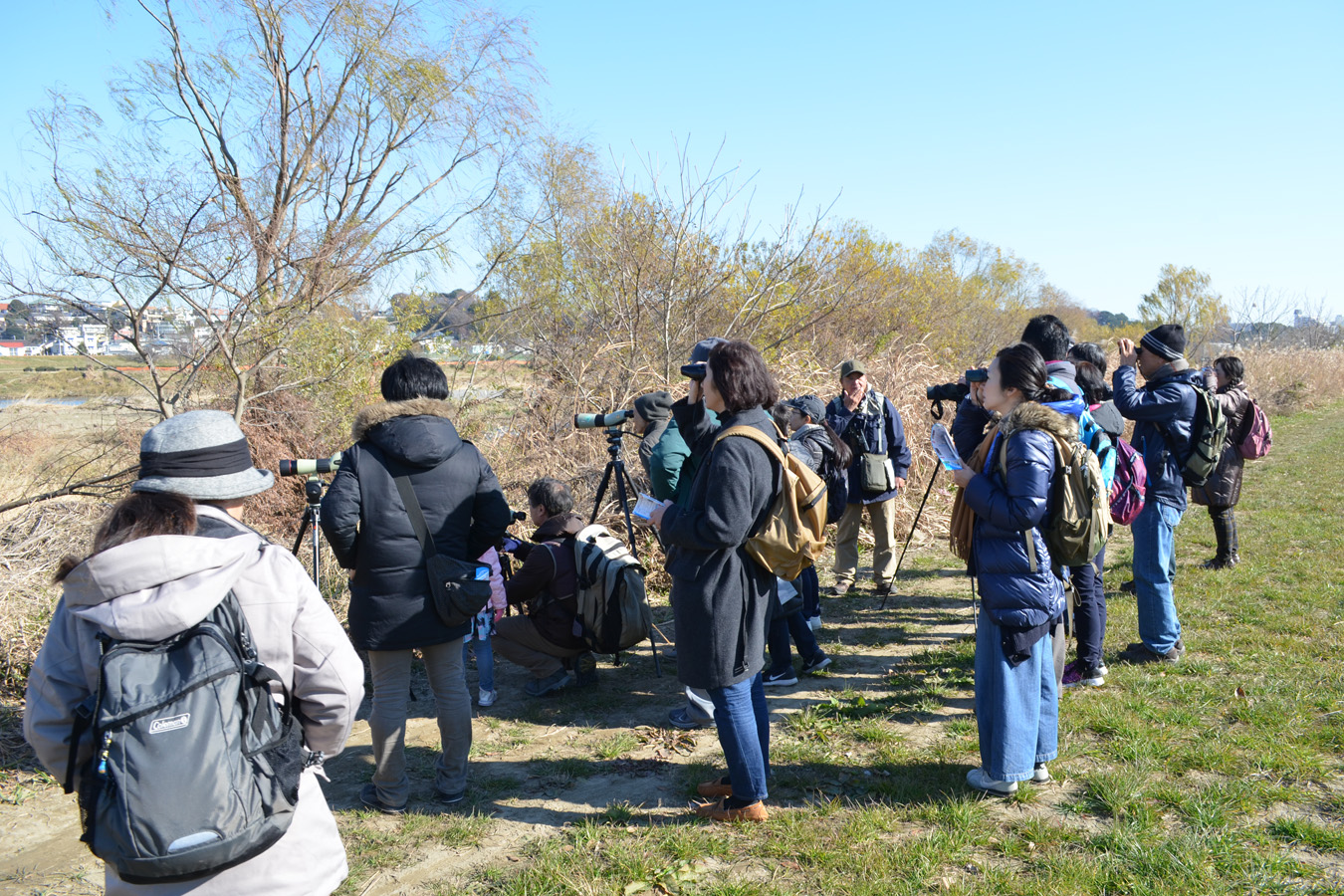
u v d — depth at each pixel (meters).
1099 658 4.64
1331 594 6.18
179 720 1.61
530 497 5.00
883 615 6.34
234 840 1.62
